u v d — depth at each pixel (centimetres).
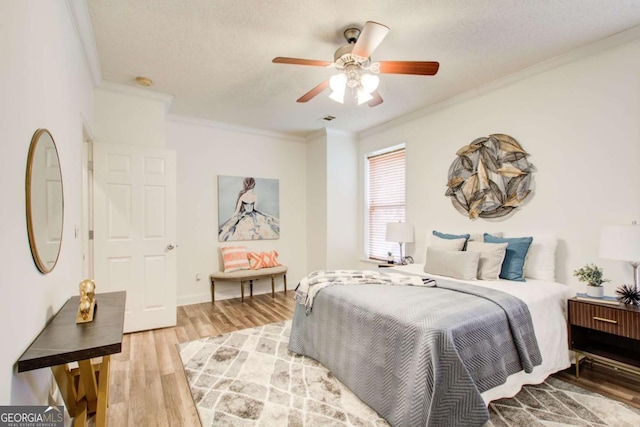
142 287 331
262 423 182
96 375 219
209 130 453
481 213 336
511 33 239
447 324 169
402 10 211
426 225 402
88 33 231
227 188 466
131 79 312
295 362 257
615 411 190
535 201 295
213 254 455
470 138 350
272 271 461
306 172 540
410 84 329
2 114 103
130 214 327
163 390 217
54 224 163
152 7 206
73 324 149
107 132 321
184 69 293
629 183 240
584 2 205
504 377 181
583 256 264
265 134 499
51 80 161
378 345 192
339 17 218
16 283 113
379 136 475
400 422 168
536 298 221
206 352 276
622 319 203
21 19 121
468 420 156
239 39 245
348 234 509
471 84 331
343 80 229
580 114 265
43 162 144
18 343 114
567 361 227
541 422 180
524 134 303
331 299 239
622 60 243
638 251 204
